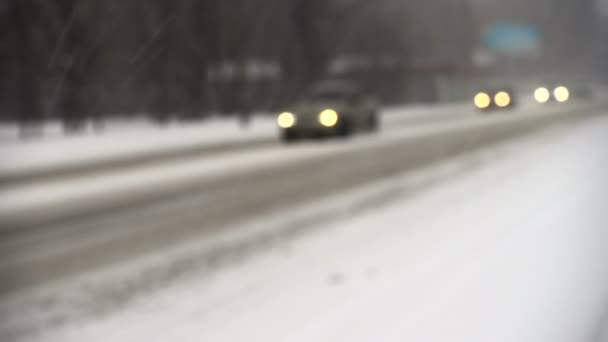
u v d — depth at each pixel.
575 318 4.95
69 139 24.22
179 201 11.29
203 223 9.56
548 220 8.69
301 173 14.89
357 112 24.34
